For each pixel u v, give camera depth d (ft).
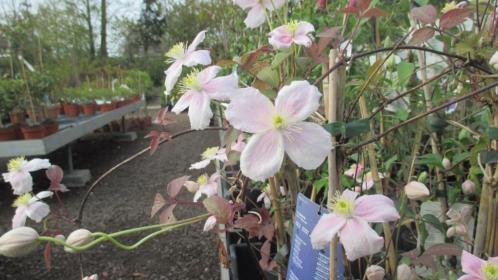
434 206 1.26
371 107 1.16
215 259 2.89
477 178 1.20
